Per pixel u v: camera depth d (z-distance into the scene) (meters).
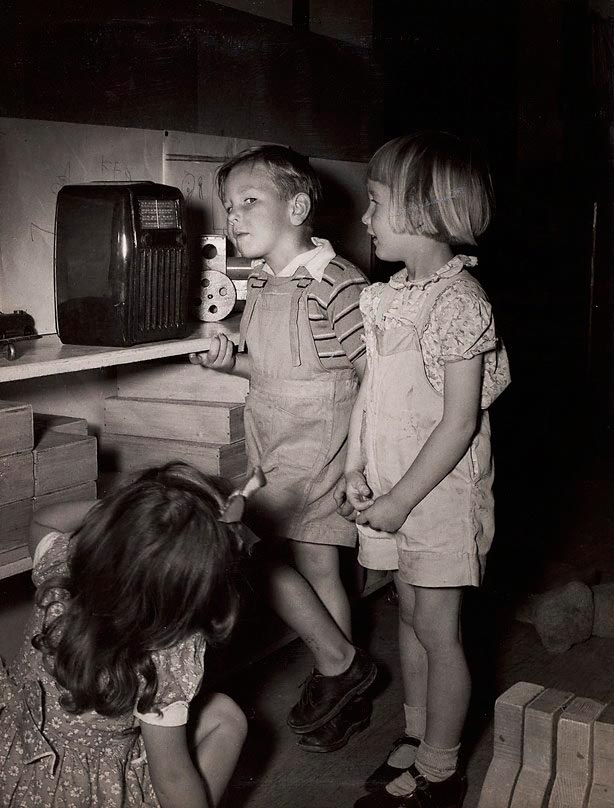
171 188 2.24
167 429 2.54
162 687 1.52
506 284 5.42
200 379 2.59
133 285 2.14
